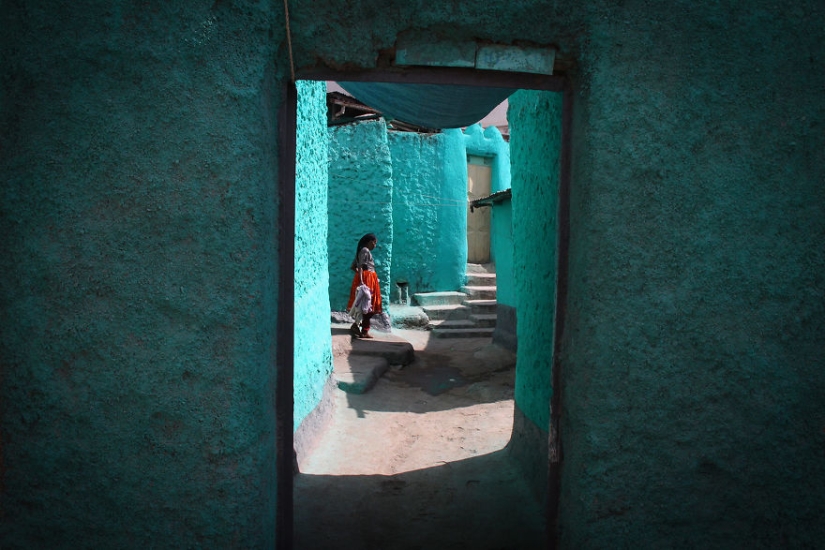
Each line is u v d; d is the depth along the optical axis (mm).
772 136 1834
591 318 1821
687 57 1795
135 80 1626
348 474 3660
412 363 7477
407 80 1860
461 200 11859
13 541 1718
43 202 1634
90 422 1688
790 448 1906
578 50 1796
